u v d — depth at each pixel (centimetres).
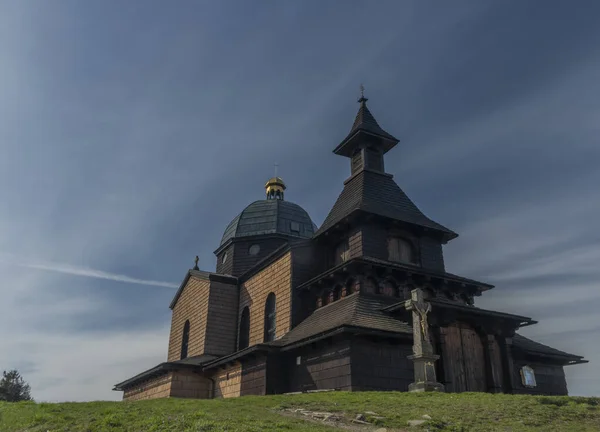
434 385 1948
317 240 3144
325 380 2327
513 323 2602
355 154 3406
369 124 3369
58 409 1770
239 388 2820
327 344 2378
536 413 1408
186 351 4088
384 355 2284
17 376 6781
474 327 2538
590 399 1564
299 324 2891
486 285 2917
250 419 1398
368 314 2398
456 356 2412
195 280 4116
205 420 1354
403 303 2314
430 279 2805
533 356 2747
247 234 4319
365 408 1546
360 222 2877
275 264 3306
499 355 2550
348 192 3244
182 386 3206
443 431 1279
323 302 2886
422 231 3005
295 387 2520
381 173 3259
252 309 3553
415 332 2059
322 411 1561
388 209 3006
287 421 1388
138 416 1498
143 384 3759
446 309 2392
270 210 4478
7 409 1902
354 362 2206
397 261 2912
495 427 1288
